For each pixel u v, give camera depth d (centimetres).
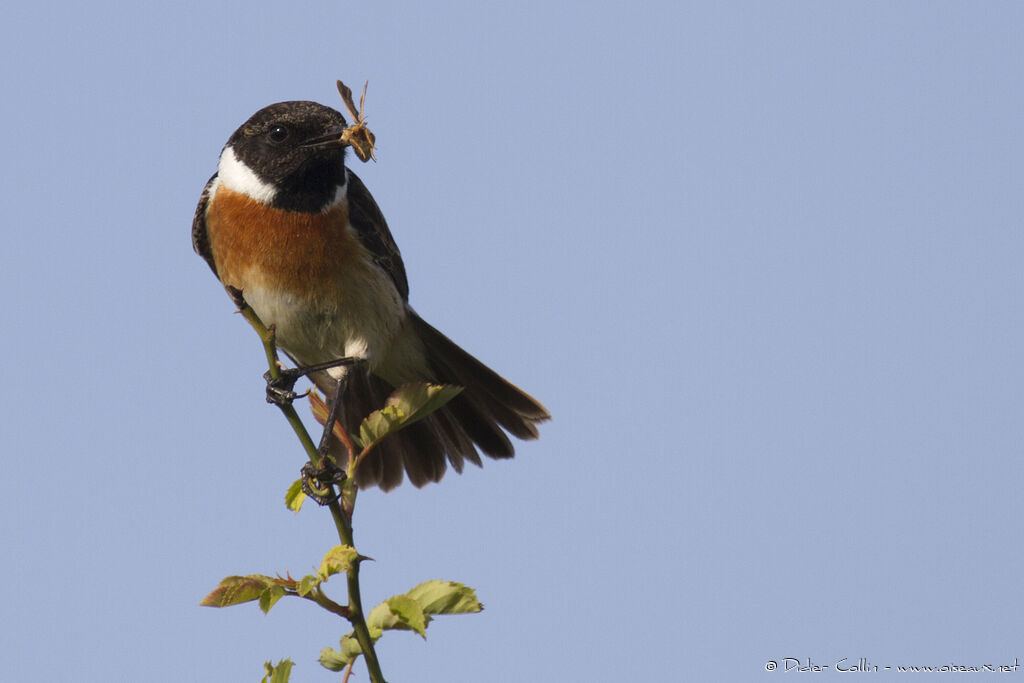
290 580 570
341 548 579
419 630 574
